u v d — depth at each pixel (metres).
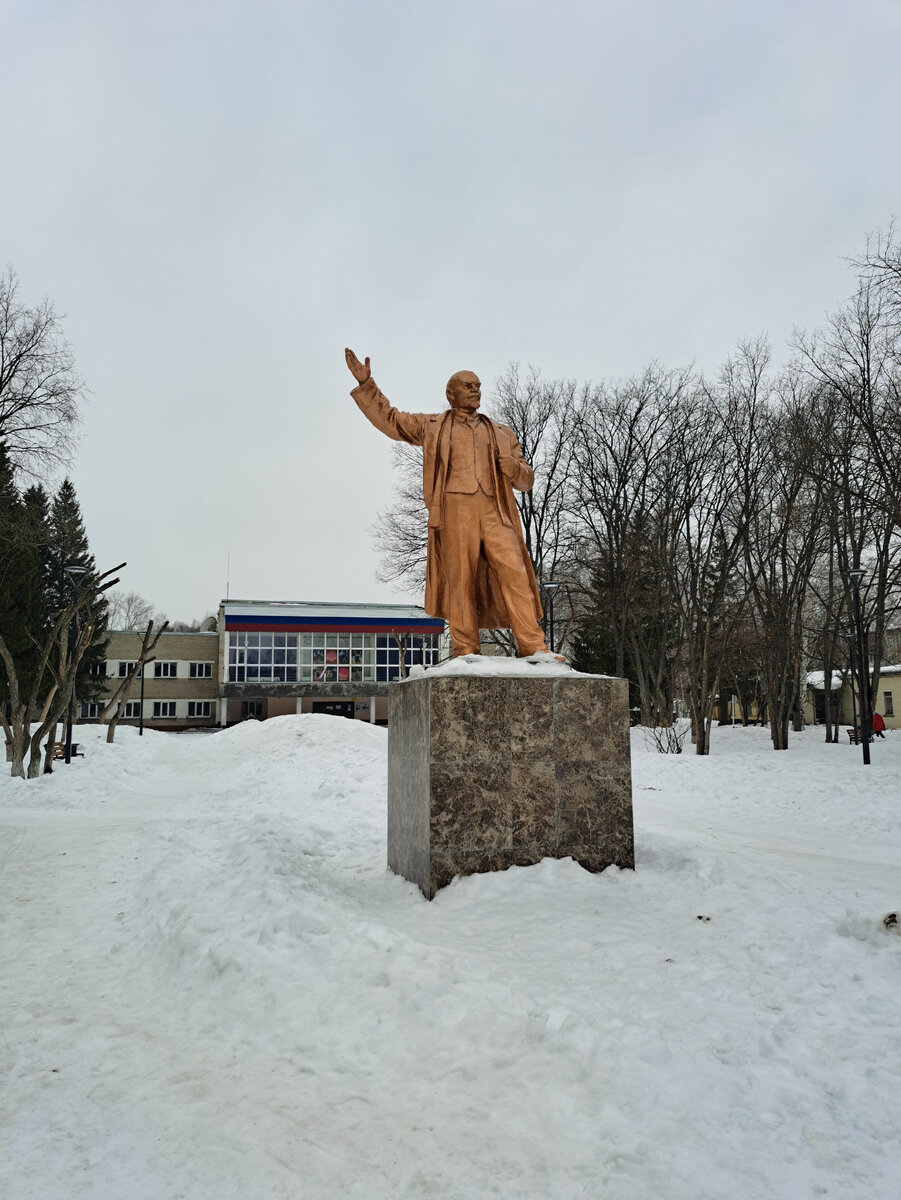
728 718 48.84
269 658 57.31
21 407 23.94
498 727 6.75
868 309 23.97
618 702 7.13
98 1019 4.58
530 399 32.22
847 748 27.27
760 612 29.67
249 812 12.82
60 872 8.49
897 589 28.02
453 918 5.91
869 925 5.28
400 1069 3.75
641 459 32.03
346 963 4.74
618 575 32.75
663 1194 2.84
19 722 18.22
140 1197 2.88
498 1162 3.06
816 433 26.05
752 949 5.14
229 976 4.86
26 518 28.52
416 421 7.98
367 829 10.70
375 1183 2.96
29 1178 2.98
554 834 6.82
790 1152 3.07
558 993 4.48
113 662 58.28
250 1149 3.18
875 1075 3.59
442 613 7.98
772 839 11.62
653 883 6.61
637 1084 3.49
